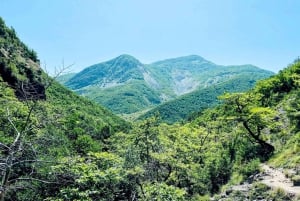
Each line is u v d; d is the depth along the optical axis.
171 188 23.58
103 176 21.08
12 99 23.44
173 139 43.56
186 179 33.03
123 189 24.72
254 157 32.72
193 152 39.25
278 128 37.66
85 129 63.31
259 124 34.34
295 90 44.56
